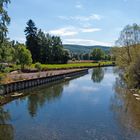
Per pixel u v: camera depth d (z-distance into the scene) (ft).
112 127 108.88
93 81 306.14
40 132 103.30
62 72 359.05
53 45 547.08
